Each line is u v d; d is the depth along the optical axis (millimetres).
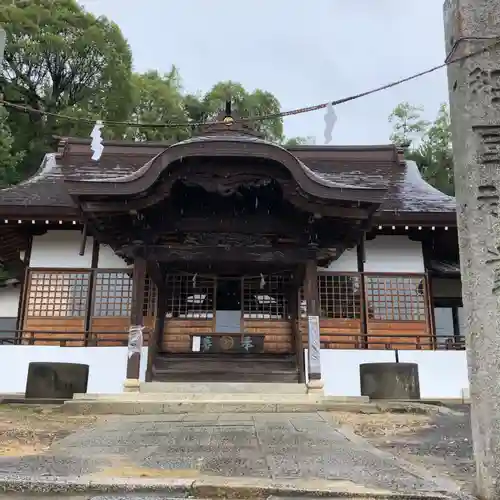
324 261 15305
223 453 6102
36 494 4590
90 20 33781
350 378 13758
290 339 15727
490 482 4293
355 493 4406
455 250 17078
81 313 15664
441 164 40406
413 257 16359
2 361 13461
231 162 12047
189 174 12109
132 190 11789
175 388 12312
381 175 18812
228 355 15055
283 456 5902
